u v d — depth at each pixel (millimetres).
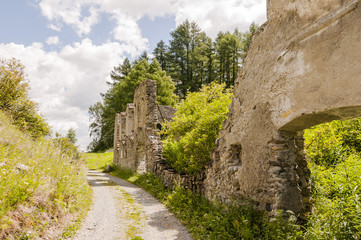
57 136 8531
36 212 4039
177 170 9164
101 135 41250
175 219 5633
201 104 10203
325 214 3918
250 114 4781
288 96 3822
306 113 3477
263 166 4352
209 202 6207
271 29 4316
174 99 30984
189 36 40438
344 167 5055
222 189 5715
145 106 13031
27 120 9766
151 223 5340
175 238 4484
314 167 5449
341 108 3047
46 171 5402
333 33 3076
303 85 3539
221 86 10719
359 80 2754
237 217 4457
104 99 39875
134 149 14586
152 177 10352
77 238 4246
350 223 3516
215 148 6191
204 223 4816
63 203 5023
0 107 9273
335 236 3320
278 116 4035
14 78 9625
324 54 3205
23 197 3904
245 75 5070
